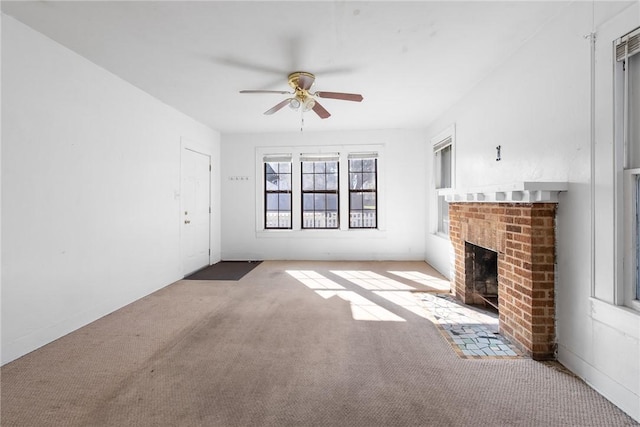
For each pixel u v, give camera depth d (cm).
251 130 568
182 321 290
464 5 210
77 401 173
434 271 485
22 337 228
